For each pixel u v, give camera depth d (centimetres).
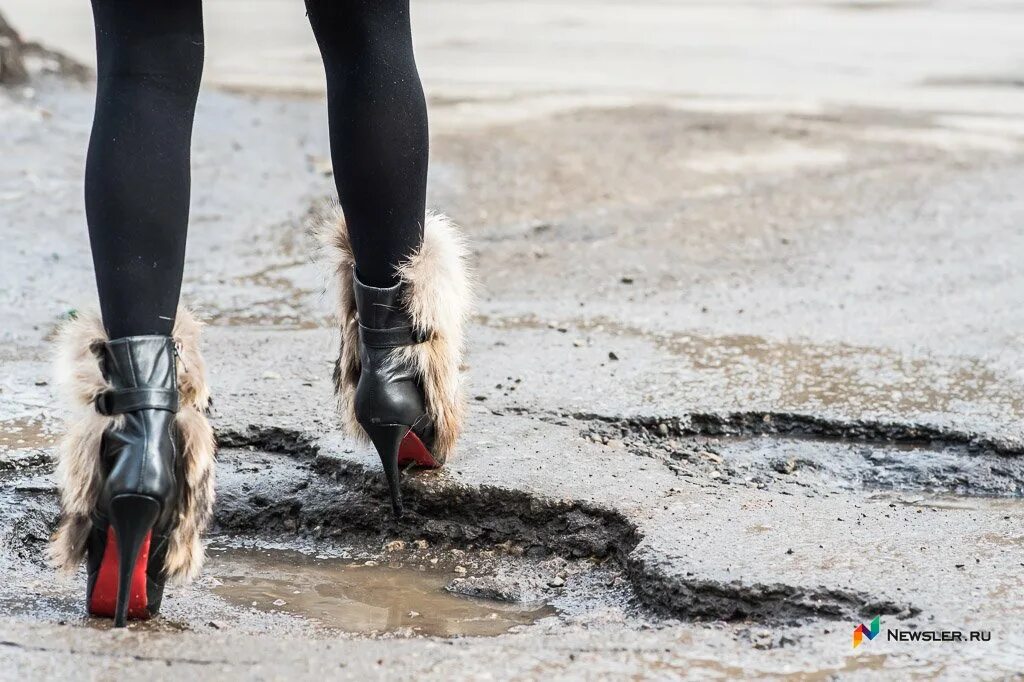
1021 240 784
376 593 371
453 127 1203
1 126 1051
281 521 417
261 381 516
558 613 355
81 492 320
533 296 681
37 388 504
